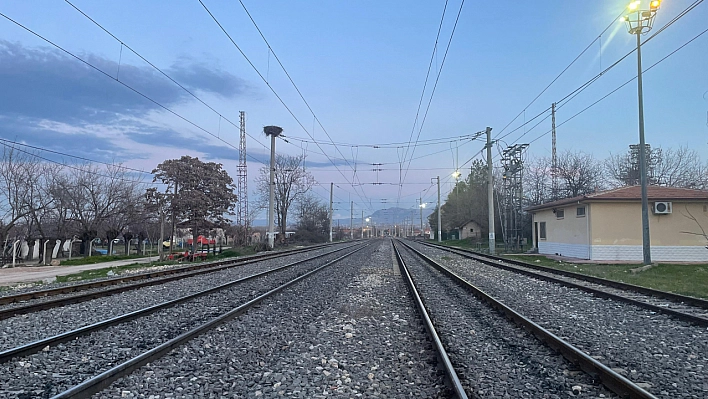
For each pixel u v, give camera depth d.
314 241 74.12
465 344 7.61
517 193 49.59
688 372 6.06
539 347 7.28
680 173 50.34
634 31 20.91
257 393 5.35
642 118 20.89
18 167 37.16
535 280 17.09
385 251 41.56
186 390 5.42
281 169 65.81
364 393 5.43
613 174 54.50
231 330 8.52
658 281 16.31
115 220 44.59
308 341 7.83
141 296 12.97
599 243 25.83
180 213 35.53
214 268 21.72
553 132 50.38
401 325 9.20
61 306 11.42
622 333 8.34
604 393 5.28
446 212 85.31
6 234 35.75
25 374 5.91
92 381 5.20
